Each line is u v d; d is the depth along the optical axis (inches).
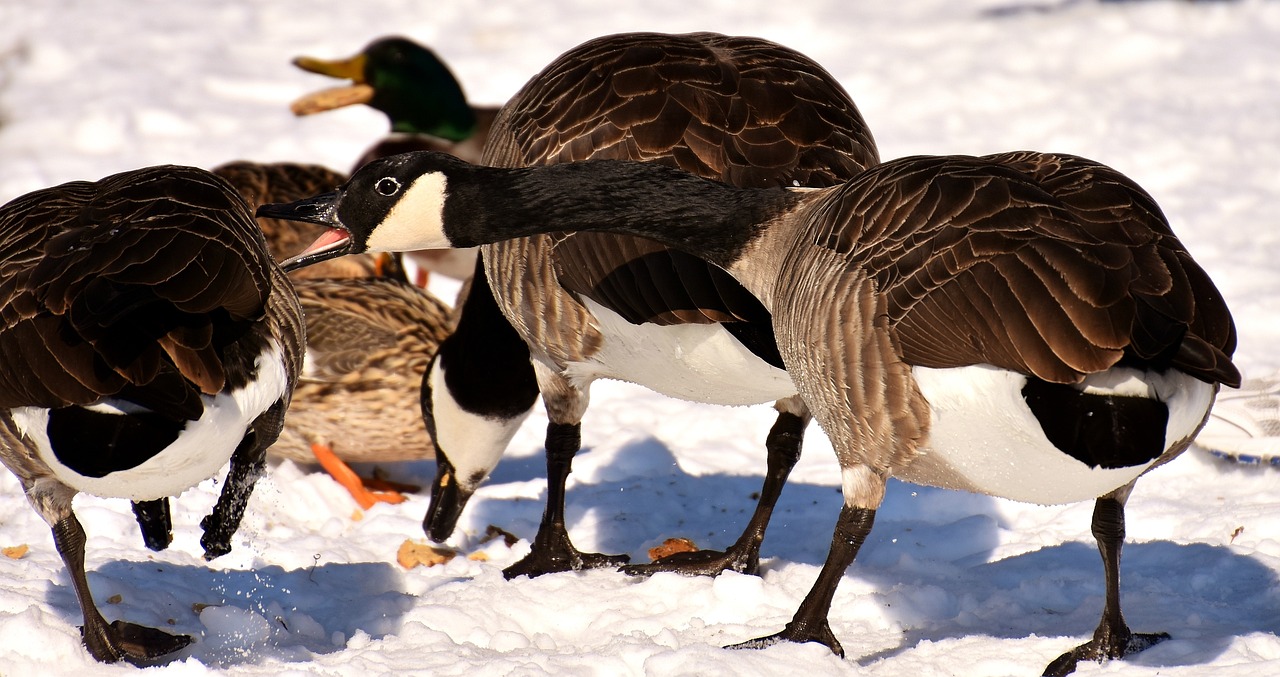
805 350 321.4
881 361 305.1
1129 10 1066.7
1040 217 297.9
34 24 1095.6
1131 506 447.8
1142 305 282.5
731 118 381.1
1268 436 471.2
